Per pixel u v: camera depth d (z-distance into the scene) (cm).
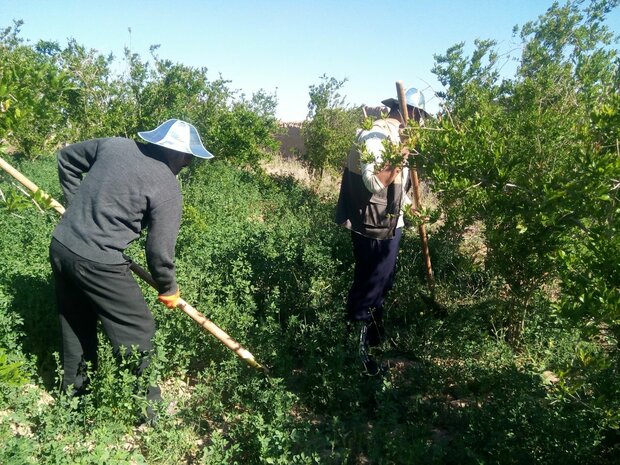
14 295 426
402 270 618
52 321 430
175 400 392
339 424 359
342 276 595
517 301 505
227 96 1488
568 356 442
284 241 684
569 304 266
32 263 491
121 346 353
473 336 500
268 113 1583
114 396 349
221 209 966
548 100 502
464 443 342
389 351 506
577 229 370
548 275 467
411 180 470
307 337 473
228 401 391
